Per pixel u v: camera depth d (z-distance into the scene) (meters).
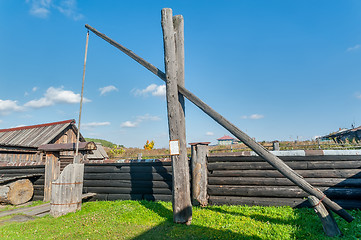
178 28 6.83
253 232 5.21
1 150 14.16
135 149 33.06
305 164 7.51
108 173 9.81
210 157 8.31
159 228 5.75
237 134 5.95
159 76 6.73
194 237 5.06
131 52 7.19
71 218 7.10
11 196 9.41
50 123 22.16
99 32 7.94
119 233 5.45
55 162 9.96
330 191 7.06
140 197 9.26
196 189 8.02
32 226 6.50
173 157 6.33
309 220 5.91
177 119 6.34
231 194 7.86
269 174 7.71
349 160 7.31
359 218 6.00
